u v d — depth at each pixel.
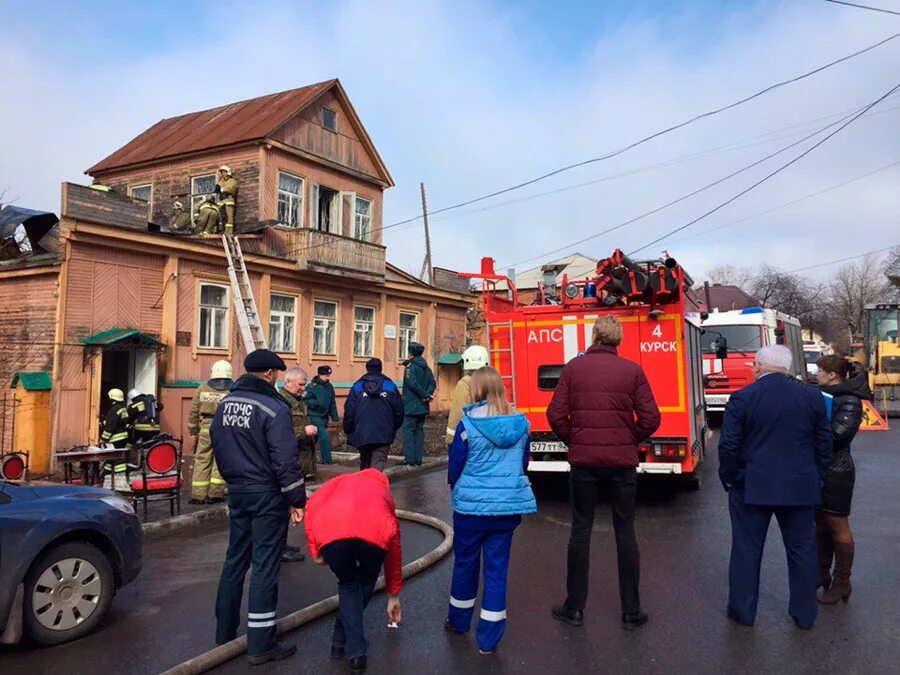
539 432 8.90
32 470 12.37
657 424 4.64
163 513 8.24
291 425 4.32
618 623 4.75
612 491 4.72
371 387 8.46
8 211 14.72
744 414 4.62
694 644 4.37
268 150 19.16
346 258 19.80
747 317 18.28
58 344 12.86
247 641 4.23
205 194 19.83
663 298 8.34
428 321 24.41
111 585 4.88
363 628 4.33
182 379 15.29
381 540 4.09
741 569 4.70
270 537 4.27
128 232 13.95
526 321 9.06
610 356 4.80
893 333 23.77
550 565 6.27
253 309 16.34
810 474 4.51
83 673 4.09
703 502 8.91
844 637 4.45
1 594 4.23
